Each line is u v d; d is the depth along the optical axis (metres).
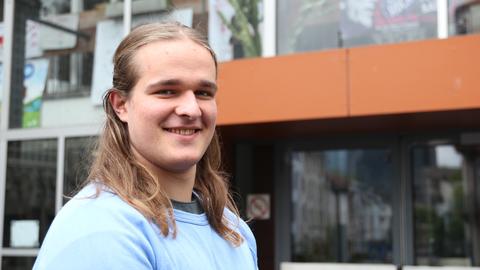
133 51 1.42
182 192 1.49
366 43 5.11
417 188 5.47
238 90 4.97
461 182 5.36
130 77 1.42
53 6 6.34
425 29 4.95
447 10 4.85
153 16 5.80
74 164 5.97
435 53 4.46
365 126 5.18
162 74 1.38
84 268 1.20
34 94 6.28
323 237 5.72
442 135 5.39
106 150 1.44
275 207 5.85
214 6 5.56
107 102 1.49
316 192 5.77
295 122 4.95
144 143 1.40
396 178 5.51
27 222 6.11
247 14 5.43
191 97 1.40
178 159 1.40
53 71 6.25
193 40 1.43
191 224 1.45
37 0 6.41
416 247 5.43
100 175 1.39
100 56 6.06
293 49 5.30
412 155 5.51
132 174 1.39
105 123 1.48
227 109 4.98
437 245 5.38
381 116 4.69
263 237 5.86
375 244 5.55
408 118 4.79
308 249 5.75
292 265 5.61
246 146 5.96
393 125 5.14
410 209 5.45
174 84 1.39
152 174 1.40
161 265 1.29
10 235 6.17
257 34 5.38
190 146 1.41
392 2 5.07
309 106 4.76
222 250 1.51
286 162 5.86
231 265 1.51
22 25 6.42
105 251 1.22
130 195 1.34
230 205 1.83
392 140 5.54
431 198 5.43
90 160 1.58
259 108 4.90
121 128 1.46
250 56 5.38
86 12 6.19
